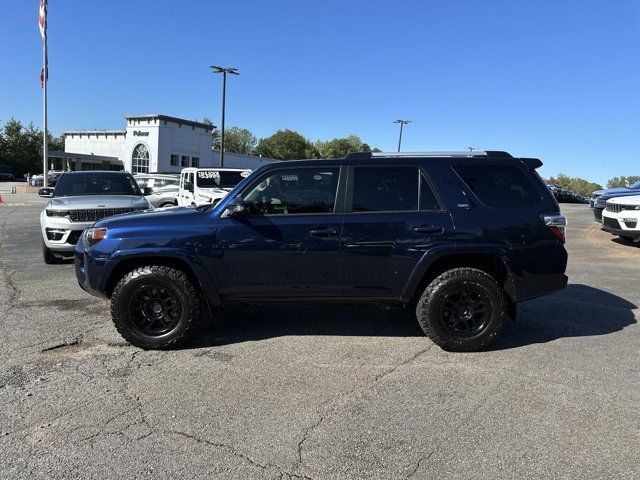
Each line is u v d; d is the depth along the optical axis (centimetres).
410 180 473
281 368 427
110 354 458
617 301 661
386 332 526
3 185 4881
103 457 293
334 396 374
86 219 867
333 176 473
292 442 310
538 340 503
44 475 275
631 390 384
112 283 479
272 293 469
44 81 2806
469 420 338
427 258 459
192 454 296
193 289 465
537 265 468
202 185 1384
